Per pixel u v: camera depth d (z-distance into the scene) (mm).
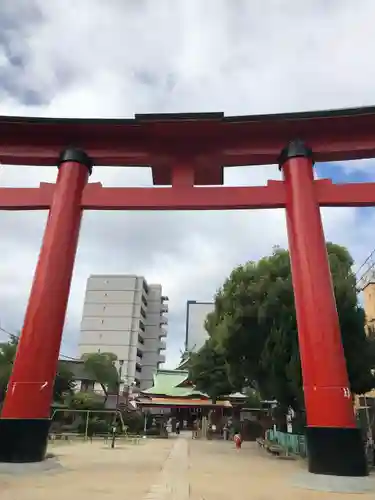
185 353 54781
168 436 42000
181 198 14375
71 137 15508
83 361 52219
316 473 10500
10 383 12086
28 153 15508
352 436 10539
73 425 40312
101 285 79875
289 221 13539
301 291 12375
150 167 15992
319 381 11188
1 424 11602
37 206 14570
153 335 81688
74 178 14695
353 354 18375
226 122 14547
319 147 14734
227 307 22188
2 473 10906
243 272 21938
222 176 16219
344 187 13797
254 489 10117
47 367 12289
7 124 15219
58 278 13211
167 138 15227
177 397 42688
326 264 12617
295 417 22859
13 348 38906
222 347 22781
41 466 11492
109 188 14656
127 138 15484
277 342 19125
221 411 42312
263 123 14562
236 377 24125
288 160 14289
